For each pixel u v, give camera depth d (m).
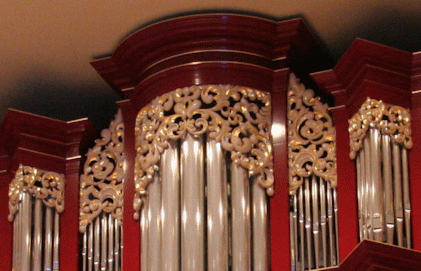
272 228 9.18
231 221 9.12
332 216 9.15
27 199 9.91
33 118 10.02
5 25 9.53
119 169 9.89
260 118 9.43
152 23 9.55
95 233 9.77
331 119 9.42
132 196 9.66
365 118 9.06
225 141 9.27
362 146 9.05
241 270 8.99
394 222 8.76
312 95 9.49
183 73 9.52
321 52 9.93
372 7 9.40
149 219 9.33
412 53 9.12
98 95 10.56
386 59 9.13
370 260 8.33
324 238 9.08
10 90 10.42
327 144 9.34
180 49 9.58
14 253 9.83
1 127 10.20
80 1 9.27
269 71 9.56
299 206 9.22
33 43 9.79
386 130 8.98
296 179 9.28
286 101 9.50
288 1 9.30
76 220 9.84
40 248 9.80
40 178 9.99
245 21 9.42
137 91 9.77
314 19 9.55
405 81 9.18
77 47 9.85
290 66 9.73
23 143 10.05
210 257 9.01
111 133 10.00
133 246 9.48
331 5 9.36
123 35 9.71
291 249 9.12
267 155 9.32
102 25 9.58
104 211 9.80
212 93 9.51
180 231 9.15
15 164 10.12
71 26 9.57
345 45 9.91
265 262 9.06
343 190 9.13
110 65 9.95
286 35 9.52
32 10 9.36
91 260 9.72
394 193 8.83
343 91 9.44
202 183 9.21
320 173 9.25
